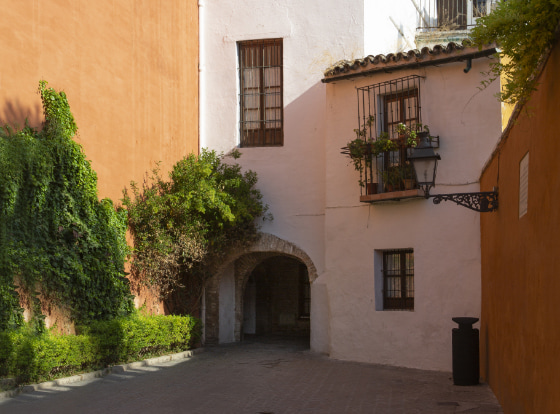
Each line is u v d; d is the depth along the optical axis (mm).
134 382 10352
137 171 13312
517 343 7246
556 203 5148
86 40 11812
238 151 15609
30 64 10414
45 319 10289
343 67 13930
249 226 15211
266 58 15984
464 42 5816
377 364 13164
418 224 13008
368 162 13438
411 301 13266
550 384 5305
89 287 11242
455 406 8773
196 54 16094
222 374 11414
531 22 5027
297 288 19141
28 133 10242
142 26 13648
